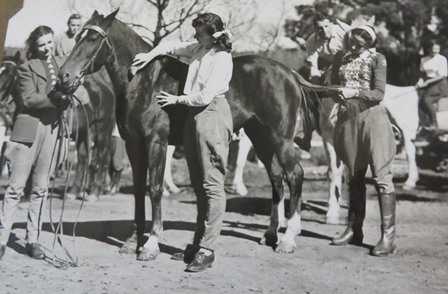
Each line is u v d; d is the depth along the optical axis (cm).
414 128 488
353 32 453
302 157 473
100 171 473
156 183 406
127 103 409
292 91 433
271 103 425
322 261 410
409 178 484
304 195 474
